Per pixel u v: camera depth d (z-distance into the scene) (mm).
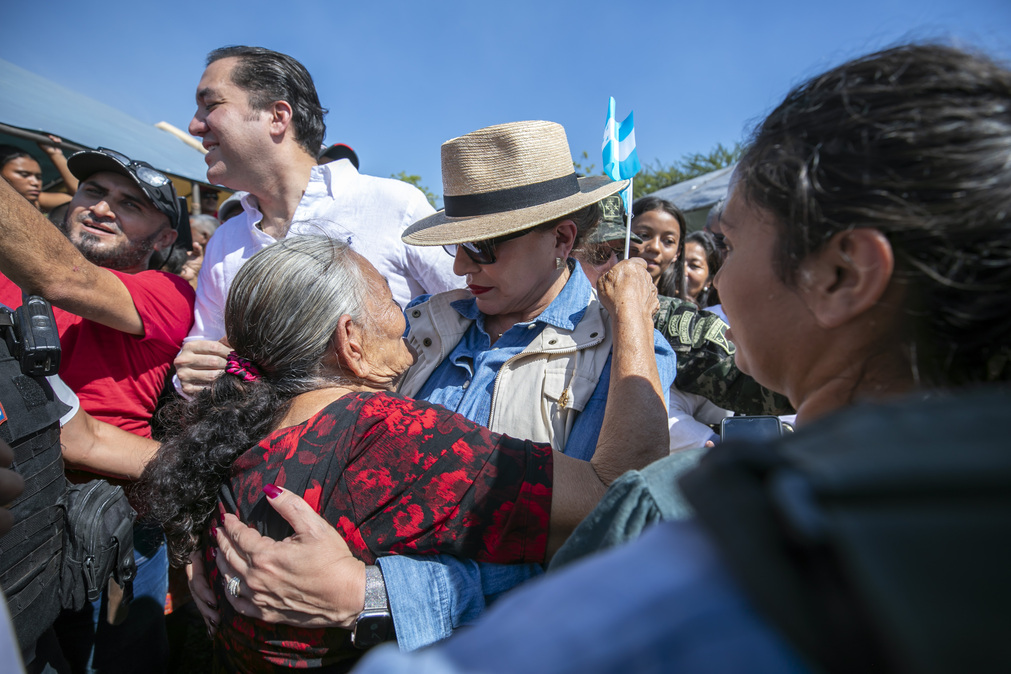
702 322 2295
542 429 1488
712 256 3545
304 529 1068
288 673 1112
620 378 1350
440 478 1110
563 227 1688
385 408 1157
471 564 1153
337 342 1258
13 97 5473
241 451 1194
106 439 1906
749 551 354
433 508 1104
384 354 1359
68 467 1867
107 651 1899
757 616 362
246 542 1096
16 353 1360
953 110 540
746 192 722
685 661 360
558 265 1709
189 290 2418
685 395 2389
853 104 586
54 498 1412
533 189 1595
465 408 1602
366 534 1107
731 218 765
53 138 5199
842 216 580
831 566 336
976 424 359
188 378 2053
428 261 2395
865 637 317
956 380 581
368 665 449
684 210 9594
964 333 558
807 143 616
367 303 1322
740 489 383
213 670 1314
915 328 587
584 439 1450
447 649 420
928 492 326
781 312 698
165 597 2115
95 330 2115
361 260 1393
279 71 2330
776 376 751
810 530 334
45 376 1417
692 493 407
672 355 1594
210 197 7492
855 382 647
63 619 1818
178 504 1210
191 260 4281
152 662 2029
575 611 393
